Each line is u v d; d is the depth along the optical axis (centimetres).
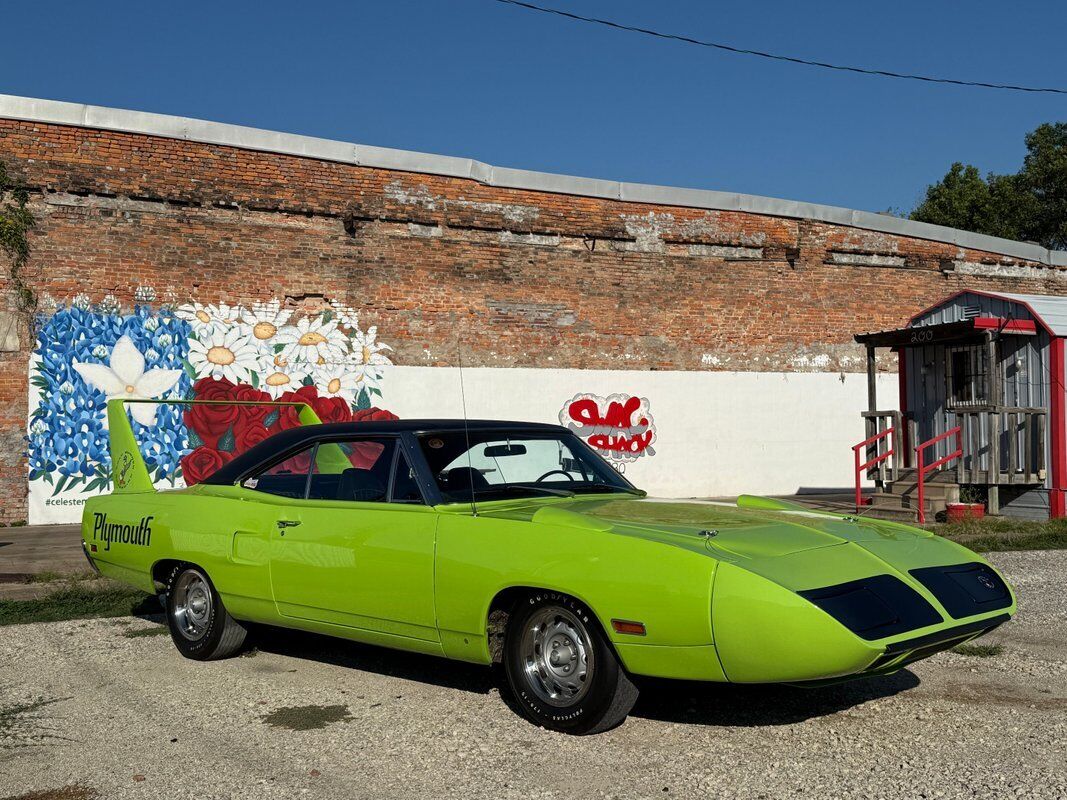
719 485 1867
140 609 777
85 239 1411
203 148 1483
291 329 1540
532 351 1716
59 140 1396
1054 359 1325
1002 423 1392
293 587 546
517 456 558
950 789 375
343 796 382
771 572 400
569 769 405
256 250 1519
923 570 445
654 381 1817
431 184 1642
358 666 594
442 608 475
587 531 440
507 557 452
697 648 399
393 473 525
